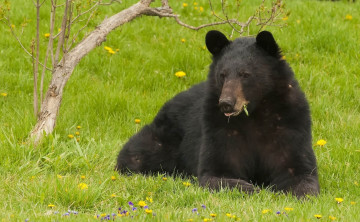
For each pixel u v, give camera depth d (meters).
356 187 10.15
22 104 14.02
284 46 17.48
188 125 11.06
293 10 20.03
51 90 11.37
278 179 9.84
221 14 19.69
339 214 8.11
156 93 15.12
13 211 8.12
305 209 8.17
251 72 9.28
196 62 16.52
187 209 8.35
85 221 7.58
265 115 9.69
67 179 9.23
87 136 12.25
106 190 9.18
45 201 8.69
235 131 9.84
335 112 14.23
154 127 11.64
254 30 18.38
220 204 8.39
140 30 18.34
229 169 9.93
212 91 9.77
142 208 8.44
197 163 10.52
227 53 9.56
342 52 17.39
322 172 10.88
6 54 16.47
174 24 18.94
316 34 17.91
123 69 16.22
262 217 7.76
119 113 13.95
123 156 11.33
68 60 11.47
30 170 10.07
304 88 15.43
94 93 14.34
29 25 18.17
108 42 17.48
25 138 11.35
